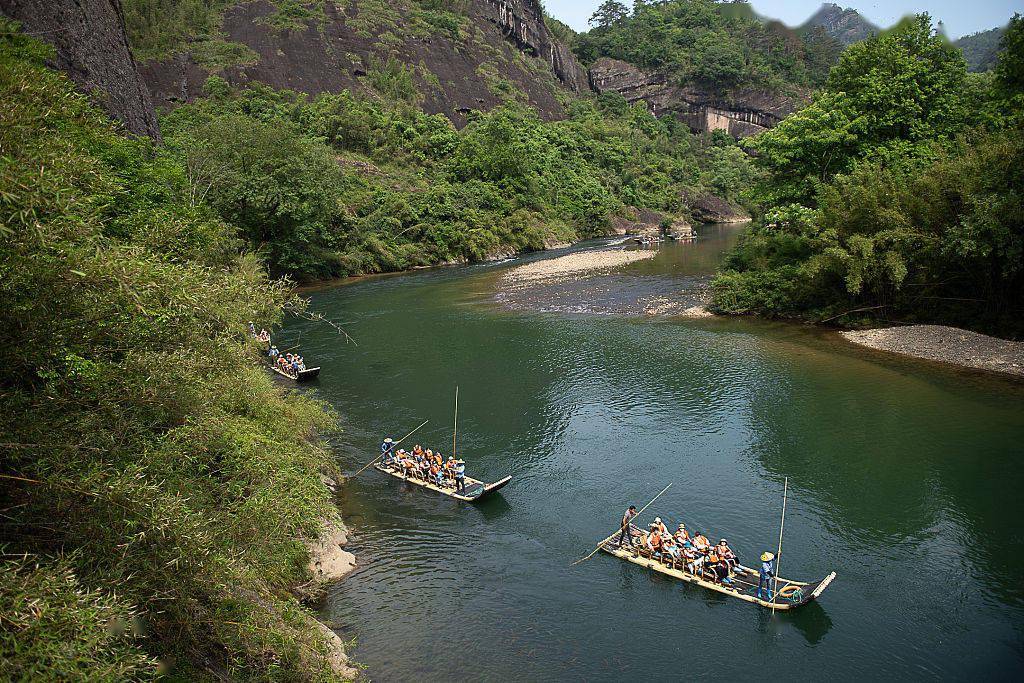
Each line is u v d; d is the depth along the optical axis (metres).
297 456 15.47
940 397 26.14
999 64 35.84
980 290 34.25
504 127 97.31
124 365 9.50
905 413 24.83
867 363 30.91
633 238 96.06
